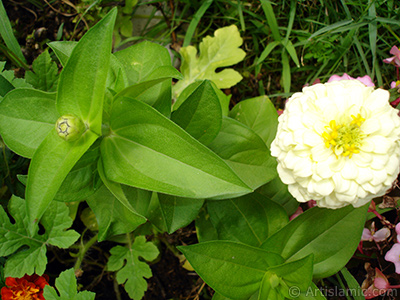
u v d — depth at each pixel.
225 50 0.38
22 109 0.23
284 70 0.38
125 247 0.35
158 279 0.39
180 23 0.40
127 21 0.39
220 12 0.40
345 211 0.27
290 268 0.26
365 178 0.22
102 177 0.23
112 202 0.27
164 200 0.27
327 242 0.27
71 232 0.31
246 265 0.26
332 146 0.22
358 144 0.22
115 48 0.40
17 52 0.35
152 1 0.37
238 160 0.29
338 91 0.23
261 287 0.26
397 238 0.29
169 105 0.25
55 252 0.37
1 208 0.30
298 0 0.36
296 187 0.24
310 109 0.23
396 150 0.22
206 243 0.25
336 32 0.36
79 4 0.37
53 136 0.22
